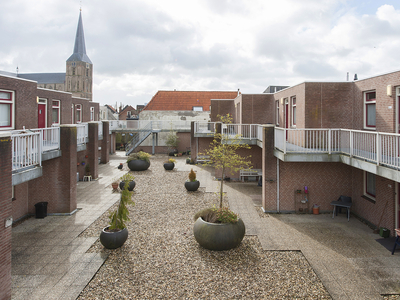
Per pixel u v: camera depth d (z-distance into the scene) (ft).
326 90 40.11
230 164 36.01
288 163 40.27
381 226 32.65
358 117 38.24
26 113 39.55
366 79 35.99
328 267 24.98
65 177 39.09
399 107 30.22
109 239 27.86
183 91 138.10
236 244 28.35
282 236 31.89
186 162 87.51
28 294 21.08
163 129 108.88
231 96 136.87
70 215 39.19
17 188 36.76
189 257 26.89
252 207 43.29
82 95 271.49
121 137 131.54
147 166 74.23
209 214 30.25
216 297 20.79
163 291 21.52
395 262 25.76
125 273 24.12
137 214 39.65
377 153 26.50
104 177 65.31
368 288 21.86
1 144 19.12
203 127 96.99
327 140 37.04
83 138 54.60
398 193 30.25
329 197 40.29
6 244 19.62
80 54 273.75
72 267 25.00
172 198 48.11
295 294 21.16
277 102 59.31
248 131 60.75
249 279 23.15
